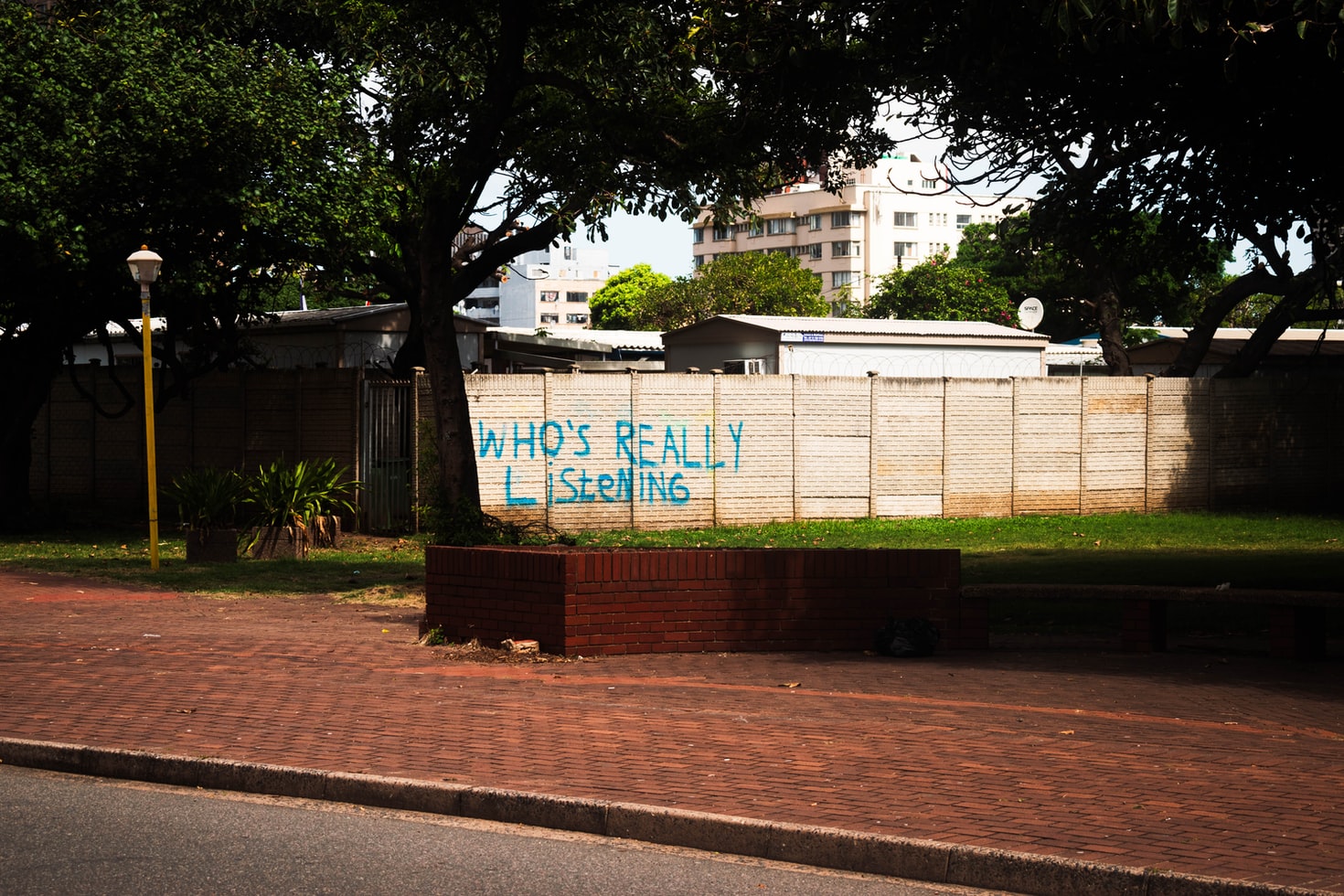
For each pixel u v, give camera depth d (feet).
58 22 72.59
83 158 64.95
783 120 48.75
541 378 76.38
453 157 53.57
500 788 21.63
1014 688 32.07
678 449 79.92
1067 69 40.70
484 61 57.16
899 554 39.63
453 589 38.52
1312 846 18.29
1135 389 91.71
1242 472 95.55
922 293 237.66
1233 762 23.57
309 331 98.78
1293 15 33.12
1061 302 150.82
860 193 426.10
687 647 37.73
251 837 20.42
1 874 18.47
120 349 112.78
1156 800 20.83
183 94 65.92
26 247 66.90
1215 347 118.93
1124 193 47.44
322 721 27.17
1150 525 83.41
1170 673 34.60
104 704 28.84
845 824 19.56
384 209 71.51
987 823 19.56
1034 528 81.51
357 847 19.88
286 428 79.66
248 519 66.39
